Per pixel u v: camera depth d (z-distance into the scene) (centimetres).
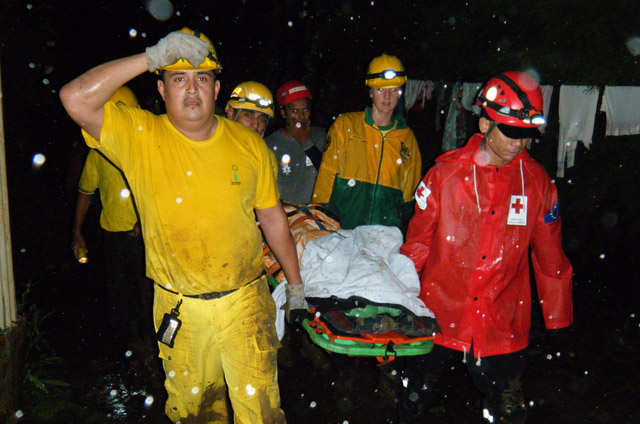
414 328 298
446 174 311
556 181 638
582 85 523
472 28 659
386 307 301
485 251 307
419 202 321
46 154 920
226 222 263
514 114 284
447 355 321
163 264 267
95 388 441
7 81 704
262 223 297
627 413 401
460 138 637
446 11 687
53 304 637
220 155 262
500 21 627
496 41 633
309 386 446
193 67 248
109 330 565
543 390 439
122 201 457
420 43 734
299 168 471
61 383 432
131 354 490
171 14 1389
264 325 281
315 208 395
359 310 299
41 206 814
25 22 703
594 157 614
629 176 598
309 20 1038
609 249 647
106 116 248
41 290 676
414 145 448
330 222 386
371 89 427
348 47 896
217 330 274
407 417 336
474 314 311
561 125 539
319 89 1005
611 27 530
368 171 432
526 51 577
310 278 325
